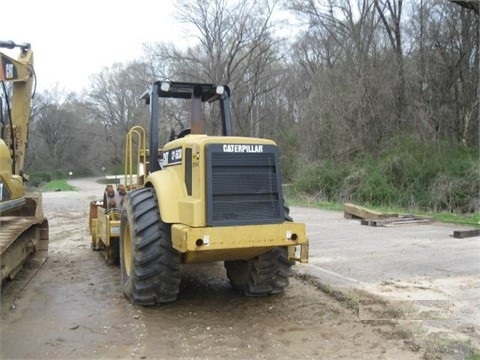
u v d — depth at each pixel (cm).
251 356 454
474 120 2119
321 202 2103
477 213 1688
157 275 569
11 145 874
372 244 1020
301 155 2539
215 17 3509
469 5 1969
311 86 2912
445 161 1981
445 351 453
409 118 2242
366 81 2300
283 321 545
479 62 2033
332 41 3069
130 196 614
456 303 593
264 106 3756
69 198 2625
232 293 657
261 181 557
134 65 4081
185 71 3572
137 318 554
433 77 2208
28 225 725
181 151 576
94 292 665
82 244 1084
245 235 526
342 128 2334
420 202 1908
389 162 2056
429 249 952
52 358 448
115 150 6612
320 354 456
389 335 496
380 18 2459
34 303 614
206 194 530
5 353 458
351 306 588
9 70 860
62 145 7619
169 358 449
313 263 827
